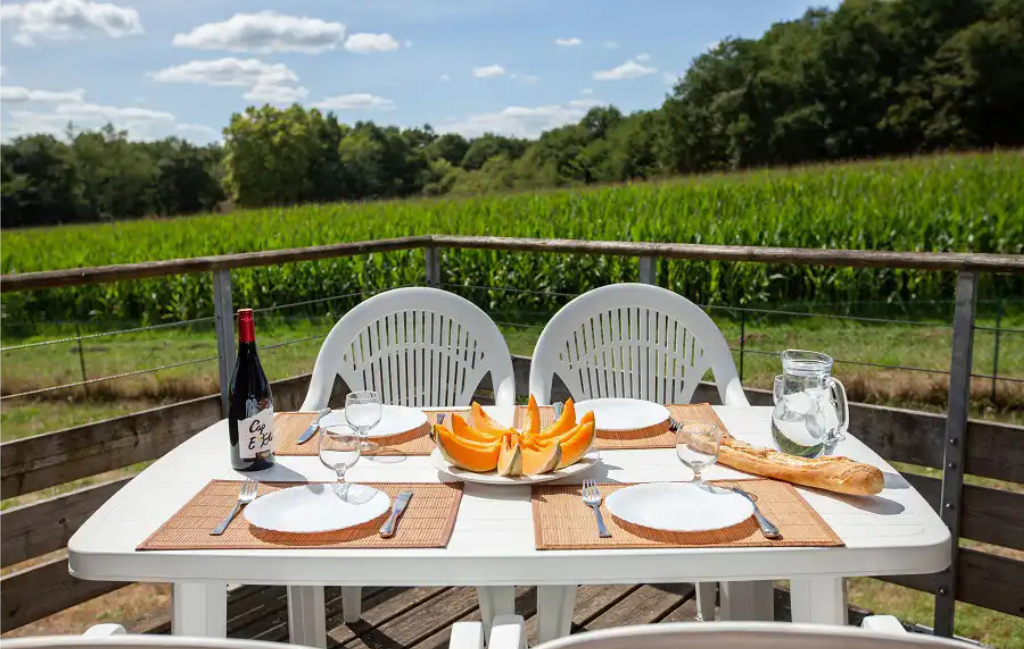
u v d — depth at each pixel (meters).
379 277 9.19
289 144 60.91
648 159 51.31
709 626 0.64
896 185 12.03
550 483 1.34
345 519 1.18
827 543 1.08
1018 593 2.11
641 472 1.39
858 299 8.00
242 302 9.36
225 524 1.16
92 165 56.41
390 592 2.40
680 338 2.17
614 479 1.36
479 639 0.90
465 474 1.34
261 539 1.12
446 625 2.21
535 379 2.13
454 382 2.26
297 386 2.92
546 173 57.16
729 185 14.53
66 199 55.56
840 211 9.29
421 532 1.14
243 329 1.40
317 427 1.62
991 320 7.14
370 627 2.20
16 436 5.12
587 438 1.35
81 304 10.40
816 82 40.69
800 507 1.21
